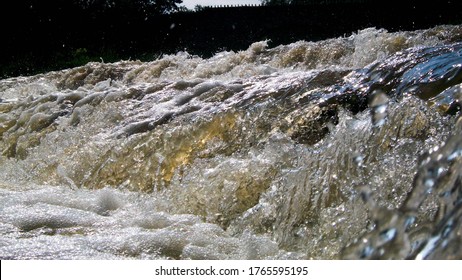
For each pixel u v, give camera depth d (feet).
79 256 8.14
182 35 56.49
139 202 10.78
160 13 62.69
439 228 6.38
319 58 21.03
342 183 8.77
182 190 10.56
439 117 8.80
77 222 9.61
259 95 12.09
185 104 13.61
